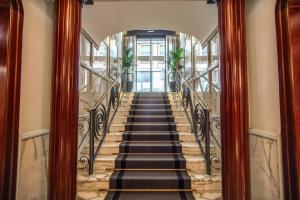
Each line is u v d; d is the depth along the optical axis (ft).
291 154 4.71
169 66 29.12
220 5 6.59
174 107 18.19
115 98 17.75
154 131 14.17
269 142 5.49
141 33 32.04
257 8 6.10
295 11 4.83
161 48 33.96
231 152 6.07
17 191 4.95
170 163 10.66
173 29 11.24
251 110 6.42
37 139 5.89
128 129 14.33
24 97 5.32
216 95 11.81
